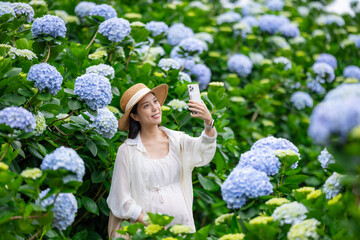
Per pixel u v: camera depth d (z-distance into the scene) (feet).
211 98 13.69
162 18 20.21
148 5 22.59
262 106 18.15
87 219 13.85
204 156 11.26
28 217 8.68
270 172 10.14
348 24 24.23
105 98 10.85
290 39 21.43
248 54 19.90
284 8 25.17
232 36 21.26
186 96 14.29
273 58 20.76
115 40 13.65
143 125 11.56
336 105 6.88
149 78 14.70
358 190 8.14
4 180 8.68
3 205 9.16
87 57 14.37
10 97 10.85
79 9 17.30
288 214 8.81
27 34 15.05
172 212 10.99
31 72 10.54
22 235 10.02
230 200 9.34
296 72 18.62
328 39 23.00
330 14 24.26
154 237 9.34
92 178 12.14
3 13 12.63
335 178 9.01
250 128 17.44
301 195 9.65
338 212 8.32
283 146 10.99
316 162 16.06
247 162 10.19
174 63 14.73
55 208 9.04
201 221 16.49
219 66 19.70
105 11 14.55
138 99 11.23
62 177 8.63
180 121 13.82
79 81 10.78
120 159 11.31
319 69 18.69
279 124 18.89
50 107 11.34
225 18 21.22
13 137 9.40
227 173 15.16
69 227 12.10
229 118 17.92
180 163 11.38
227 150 14.66
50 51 12.55
